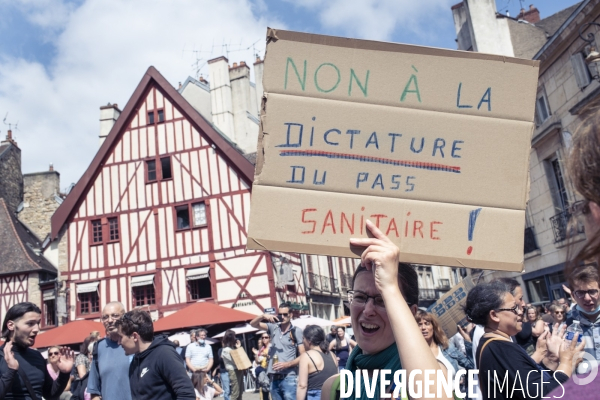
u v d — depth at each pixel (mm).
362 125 1733
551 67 13836
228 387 9992
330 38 1731
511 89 1754
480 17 18109
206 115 27578
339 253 1688
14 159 29219
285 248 1691
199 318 15914
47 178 28688
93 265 21172
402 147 1734
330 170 1728
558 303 5508
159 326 16016
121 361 3922
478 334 3449
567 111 13109
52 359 4973
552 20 18922
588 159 806
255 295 19234
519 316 2619
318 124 1729
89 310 21109
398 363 1645
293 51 1732
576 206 868
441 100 1746
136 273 20609
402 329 1344
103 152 21875
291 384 6945
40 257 24594
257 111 27531
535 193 15148
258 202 1706
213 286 19719
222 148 20469
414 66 1749
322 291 24625
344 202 1718
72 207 21703
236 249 19734
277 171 1716
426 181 1729
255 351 11422
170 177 21078
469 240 1712
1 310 23141
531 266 15469
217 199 20266
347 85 1736
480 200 1728
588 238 837
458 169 1735
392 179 1728
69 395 6605
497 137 1745
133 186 21406
